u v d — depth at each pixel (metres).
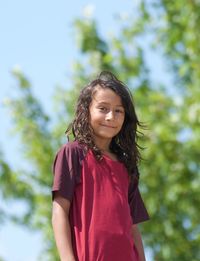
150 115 20.73
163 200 21.03
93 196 6.57
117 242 6.44
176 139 20.50
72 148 6.71
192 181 20.92
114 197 6.59
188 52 21.50
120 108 6.82
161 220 21.12
